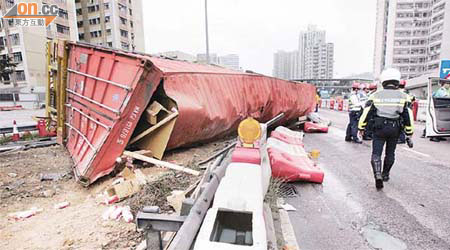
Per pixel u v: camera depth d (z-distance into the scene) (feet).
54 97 26.35
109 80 16.40
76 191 14.75
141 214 6.89
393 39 283.79
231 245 5.21
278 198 13.75
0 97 109.70
